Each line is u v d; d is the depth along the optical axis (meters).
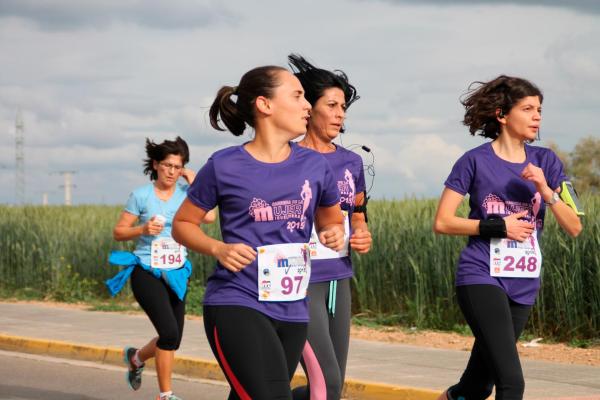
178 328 9.47
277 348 5.34
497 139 7.04
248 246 5.34
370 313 17.59
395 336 15.47
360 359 12.48
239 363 5.30
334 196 5.78
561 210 6.75
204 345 13.78
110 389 11.25
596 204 16.47
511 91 6.88
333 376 6.64
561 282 15.03
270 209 5.45
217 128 5.81
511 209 6.87
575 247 15.03
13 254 24.42
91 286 22.81
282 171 5.50
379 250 17.73
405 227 17.59
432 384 10.48
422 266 16.84
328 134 7.40
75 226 24.36
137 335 15.00
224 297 5.40
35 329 15.80
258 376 5.27
